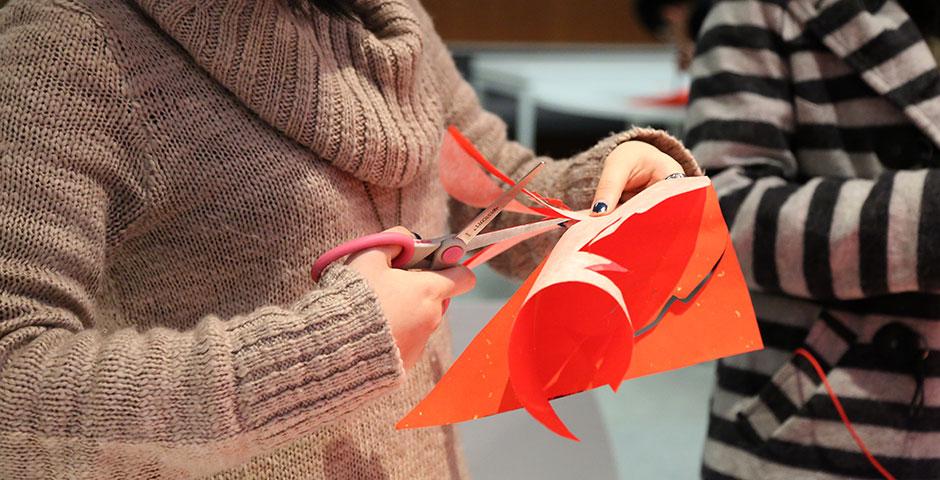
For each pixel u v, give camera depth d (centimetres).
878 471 103
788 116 109
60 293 59
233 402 54
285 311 58
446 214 91
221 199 67
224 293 69
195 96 67
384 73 74
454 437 86
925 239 92
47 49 62
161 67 66
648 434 215
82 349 57
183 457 56
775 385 107
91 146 62
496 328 62
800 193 100
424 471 79
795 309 109
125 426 55
